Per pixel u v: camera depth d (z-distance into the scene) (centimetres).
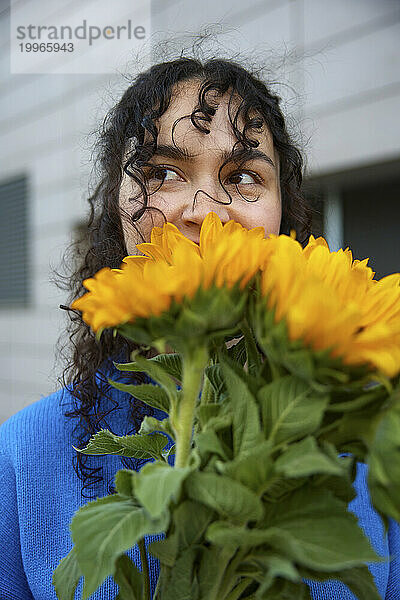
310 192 153
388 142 219
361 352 35
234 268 37
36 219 379
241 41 248
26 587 86
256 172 79
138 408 86
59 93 355
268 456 37
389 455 35
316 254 39
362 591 44
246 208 79
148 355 86
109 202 96
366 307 37
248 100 77
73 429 89
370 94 224
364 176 234
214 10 261
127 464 84
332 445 38
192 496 39
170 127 78
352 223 235
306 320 34
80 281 108
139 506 43
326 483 41
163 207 77
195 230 78
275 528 38
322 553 36
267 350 37
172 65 80
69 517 85
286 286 36
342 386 37
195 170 78
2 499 87
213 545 42
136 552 78
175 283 36
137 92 83
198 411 43
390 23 217
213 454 40
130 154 84
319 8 236
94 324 38
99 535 40
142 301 37
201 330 38
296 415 38
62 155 354
